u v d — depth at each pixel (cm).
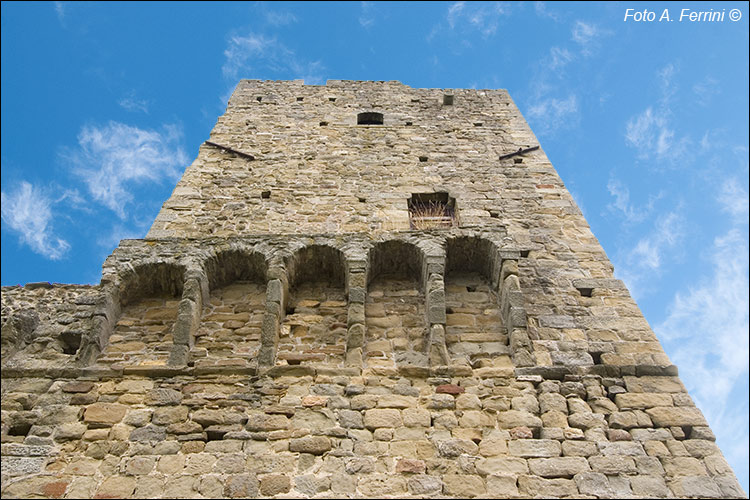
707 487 892
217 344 1123
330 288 1254
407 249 1275
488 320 1191
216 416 960
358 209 1495
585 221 1482
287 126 1931
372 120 2048
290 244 1259
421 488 873
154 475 881
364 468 895
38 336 1124
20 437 935
